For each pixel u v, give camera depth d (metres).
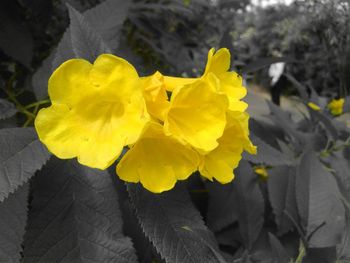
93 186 0.15
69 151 0.11
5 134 0.13
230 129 0.12
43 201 0.14
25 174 0.12
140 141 0.12
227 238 0.22
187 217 0.14
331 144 0.27
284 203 0.21
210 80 0.11
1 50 0.22
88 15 0.17
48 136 0.11
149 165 0.12
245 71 0.23
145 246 0.18
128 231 0.18
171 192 0.15
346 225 0.17
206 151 0.11
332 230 0.18
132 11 0.28
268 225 0.23
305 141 0.26
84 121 0.12
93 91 0.11
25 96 0.19
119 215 0.15
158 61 0.33
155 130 0.12
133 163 0.12
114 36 0.17
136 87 0.11
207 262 0.14
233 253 0.22
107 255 0.14
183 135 0.11
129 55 0.20
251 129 0.24
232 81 0.14
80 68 0.11
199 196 0.23
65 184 0.15
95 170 0.15
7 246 0.13
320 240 0.18
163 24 0.34
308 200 0.19
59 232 0.14
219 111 0.11
